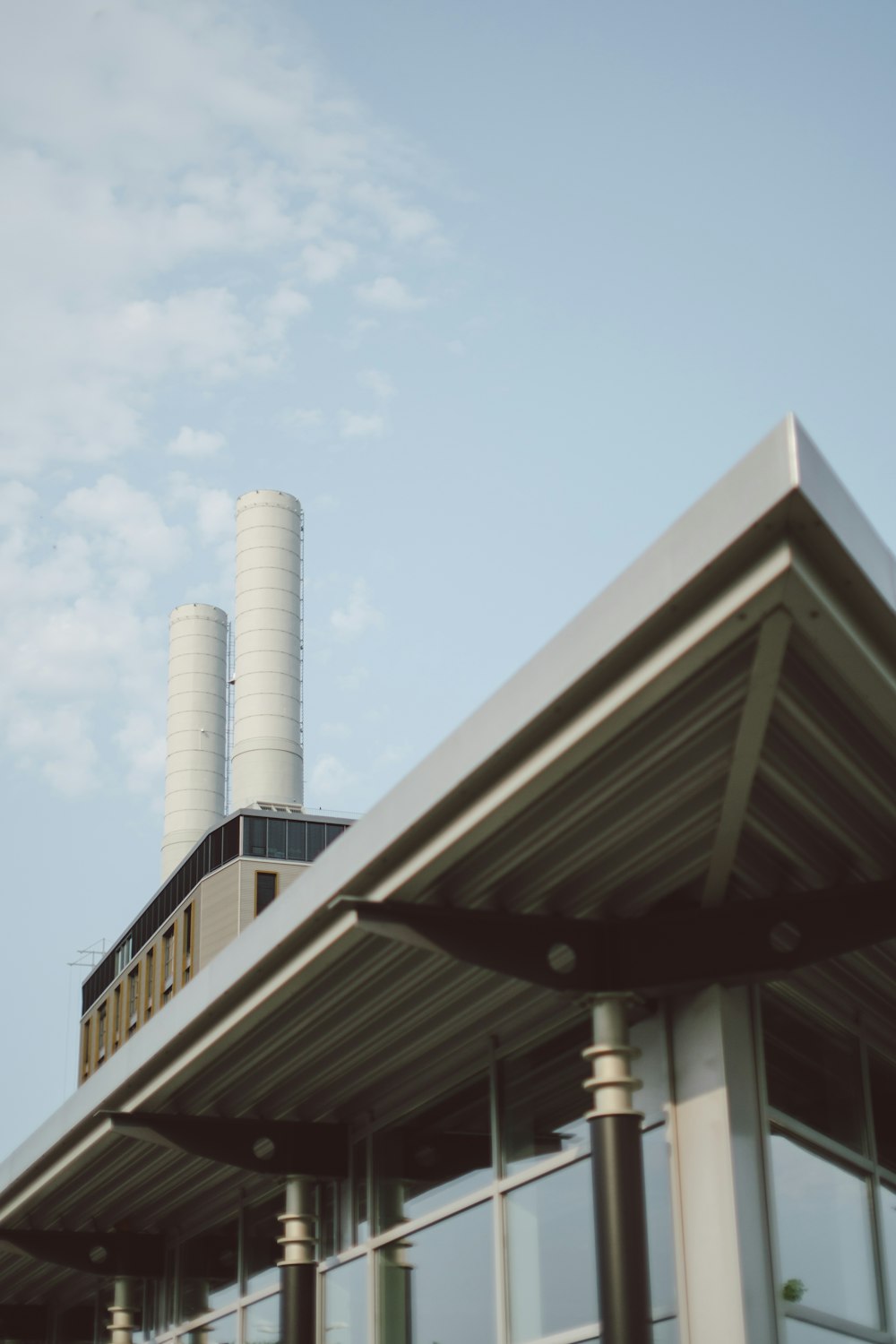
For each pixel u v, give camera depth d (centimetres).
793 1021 1339
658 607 872
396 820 1113
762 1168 1202
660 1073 1249
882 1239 1361
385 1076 1588
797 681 933
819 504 805
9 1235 2188
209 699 9688
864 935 1130
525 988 1358
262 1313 1894
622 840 1109
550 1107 1388
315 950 1252
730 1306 1141
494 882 1158
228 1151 1662
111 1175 1936
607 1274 1111
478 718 1031
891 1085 1504
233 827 8200
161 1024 1522
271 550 9025
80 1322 2647
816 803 1079
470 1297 1448
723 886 1173
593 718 943
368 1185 1659
